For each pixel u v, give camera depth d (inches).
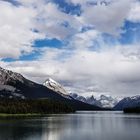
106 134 4404.5
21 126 5605.3
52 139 3791.8
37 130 4874.5
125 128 5536.4
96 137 3988.7
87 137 4010.8
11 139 3720.5
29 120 7593.5
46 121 7322.8
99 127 5816.9
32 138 3843.5
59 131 4810.5
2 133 4367.6
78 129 5275.6
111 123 7116.1
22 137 3922.2
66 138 3897.6
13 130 4810.5
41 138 3860.7
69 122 7327.8
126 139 3742.6
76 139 3801.7
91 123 7135.8
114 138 3875.5
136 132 4707.2
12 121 7086.6
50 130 4943.4
